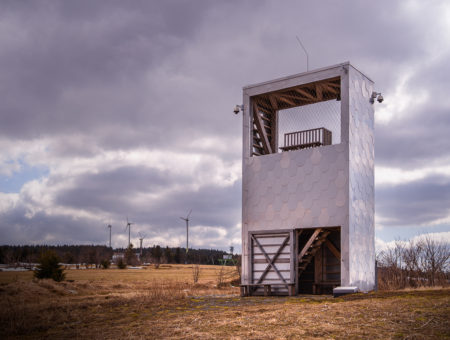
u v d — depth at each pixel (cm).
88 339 1012
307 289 2094
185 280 4472
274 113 2189
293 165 1900
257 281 1923
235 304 1428
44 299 2080
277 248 1898
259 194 1967
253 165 2003
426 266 1969
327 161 1820
